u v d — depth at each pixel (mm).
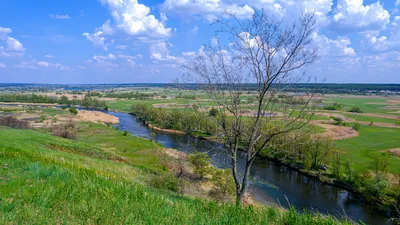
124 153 37875
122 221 4785
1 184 6344
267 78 8867
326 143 38812
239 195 9820
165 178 17969
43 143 24141
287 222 5824
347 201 29750
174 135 59219
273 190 30828
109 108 115875
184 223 5066
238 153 36406
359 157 43906
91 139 48094
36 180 7008
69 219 4727
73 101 129875
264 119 9422
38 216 4633
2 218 4391
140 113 88625
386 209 27031
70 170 8969
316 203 28562
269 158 43625
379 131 66562
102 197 6016
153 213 5242
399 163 40281
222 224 5309
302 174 37562
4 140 18672
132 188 7238
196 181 26891
